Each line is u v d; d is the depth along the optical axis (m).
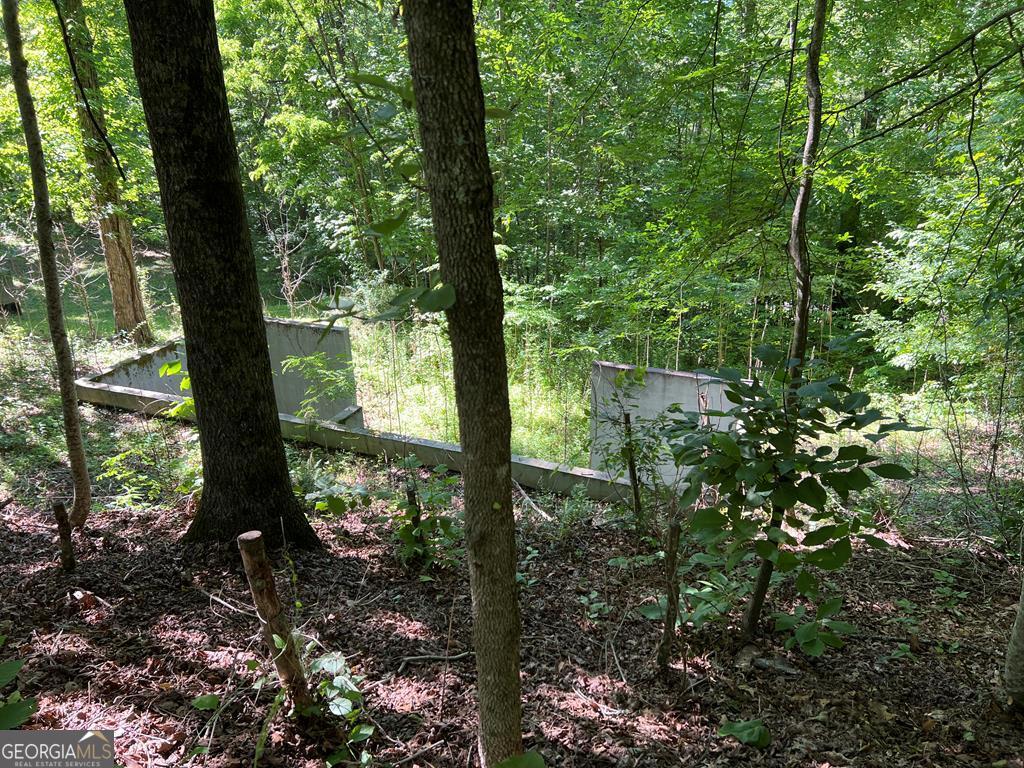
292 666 2.34
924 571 3.79
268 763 2.24
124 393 6.92
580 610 3.43
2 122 7.69
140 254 13.52
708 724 2.53
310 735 2.37
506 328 9.44
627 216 10.90
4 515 4.36
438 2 1.17
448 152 1.25
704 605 2.89
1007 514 4.38
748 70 3.74
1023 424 5.32
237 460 3.65
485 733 1.81
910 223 6.10
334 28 8.40
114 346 9.52
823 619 2.80
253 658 2.79
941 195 5.66
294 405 7.80
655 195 7.57
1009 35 2.90
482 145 1.27
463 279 1.33
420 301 1.26
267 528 3.77
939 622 3.26
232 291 3.44
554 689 2.75
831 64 5.29
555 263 11.72
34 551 3.79
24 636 2.90
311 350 7.35
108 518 4.27
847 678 2.80
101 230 9.58
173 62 3.10
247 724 2.41
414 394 8.30
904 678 2.80
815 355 2.96
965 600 3.49
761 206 3.36
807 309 2.92
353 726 2.44
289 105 9.32
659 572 3.79
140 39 3.08
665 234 6.46
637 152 4.85
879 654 2.98
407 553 3.70
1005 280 3.80
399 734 2.44
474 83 1.23
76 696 2.51
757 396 2.39
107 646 2.86
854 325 9.00
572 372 8.73
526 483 5.52
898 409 6.95
